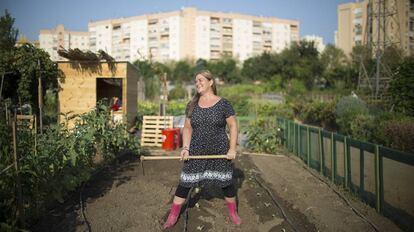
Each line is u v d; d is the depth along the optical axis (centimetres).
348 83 4872
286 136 1349
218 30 9925
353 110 1788
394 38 3762
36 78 1269
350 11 7756
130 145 1080
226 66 7725
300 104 2756
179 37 9550
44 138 632
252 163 1030
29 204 509
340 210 597
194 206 600
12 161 474
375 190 600
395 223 540
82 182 717
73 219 527
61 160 604
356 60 5106
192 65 8388
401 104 1609
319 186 766
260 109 2889
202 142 495
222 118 496
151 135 1362
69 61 1402
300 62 5819
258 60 7000
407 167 505
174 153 1202
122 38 10144
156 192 689
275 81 5584
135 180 777
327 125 2150
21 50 1258
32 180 498
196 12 9700
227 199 522
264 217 559
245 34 10231
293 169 966
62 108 1403
